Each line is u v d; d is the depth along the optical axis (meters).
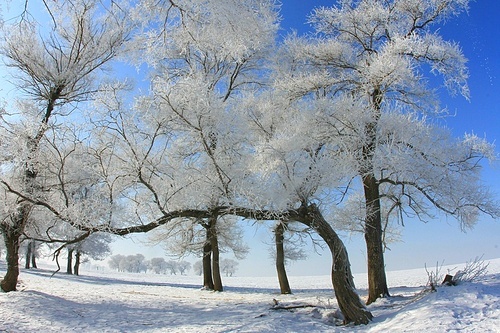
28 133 9.37
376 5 11.25
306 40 12.34
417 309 6.56
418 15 11.10
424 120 10.04
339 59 11.78
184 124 8.08
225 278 42.78
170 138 8.81
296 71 12.95
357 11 11.41
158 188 8.36
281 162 7.66
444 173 10.27
